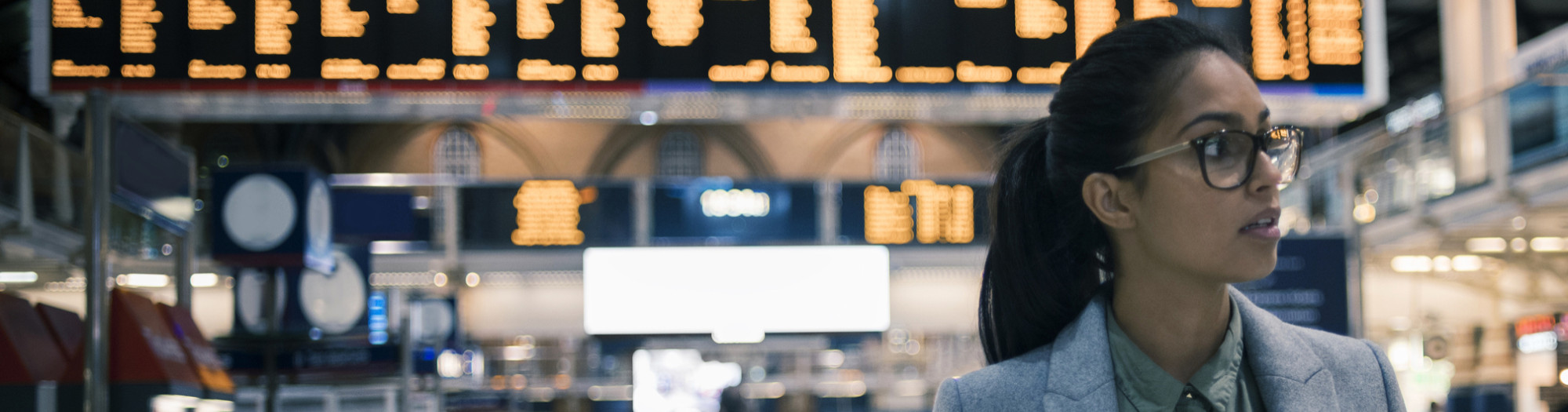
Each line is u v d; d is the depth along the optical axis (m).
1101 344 1.13
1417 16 20.00
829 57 7.05
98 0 6.69
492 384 17.86
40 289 8.24
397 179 20.91
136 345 3.94
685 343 18.94
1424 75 21.58
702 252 19.09
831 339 18.84
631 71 6.96
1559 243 8.08
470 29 6.89
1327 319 7.35
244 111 7.12
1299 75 7.00
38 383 3.74
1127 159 1.08
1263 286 7.36
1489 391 8.37
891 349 19.59
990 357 1.34
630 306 18.95
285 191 6.25
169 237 4.83
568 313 19.22
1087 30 7.11
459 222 18.33
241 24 6.75
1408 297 9.22
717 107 7.32
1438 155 8.27
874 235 18.12
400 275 18.42
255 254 6.18
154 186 4.29
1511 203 7.55
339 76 6.77
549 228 18.50
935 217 18.02
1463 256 8.64
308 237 6.25
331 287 6.82
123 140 3.89
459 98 6.95
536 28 6.94
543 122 35.16
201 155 33.25
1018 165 1.25
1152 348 1.14
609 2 7.01
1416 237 8.65
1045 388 1.14
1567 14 14.20
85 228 3.68
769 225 18.83
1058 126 1.15
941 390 1.20
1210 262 1.04
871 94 7.04
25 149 6.95
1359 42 7.05
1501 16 10.10
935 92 7.05
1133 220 1.10
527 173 34.94
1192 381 1.11
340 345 6.23
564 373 19.33
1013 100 7.16
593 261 18.77
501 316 19.16
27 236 7.01
